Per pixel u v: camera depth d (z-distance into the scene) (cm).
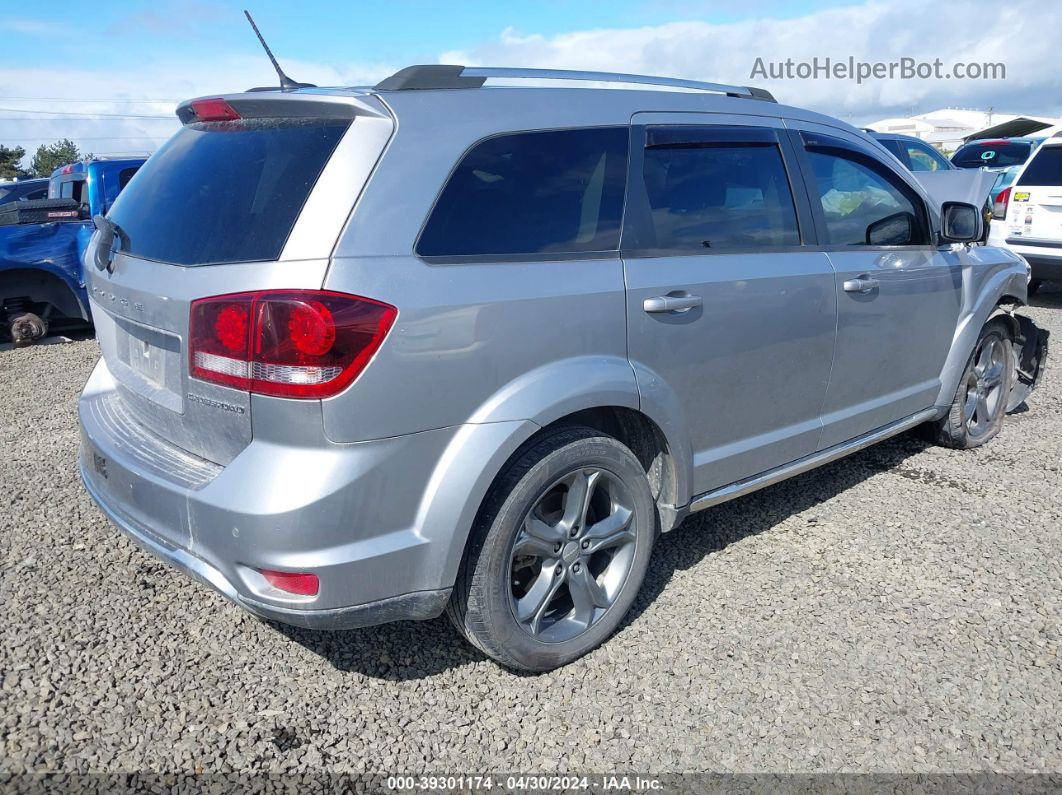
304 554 217
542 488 254
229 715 252
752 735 247
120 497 256
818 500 414
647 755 239
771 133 341
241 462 221
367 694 264
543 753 239
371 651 286
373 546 225
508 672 277
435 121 242
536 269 253
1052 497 416
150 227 262
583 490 269
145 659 277
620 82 298
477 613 250
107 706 253
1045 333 522
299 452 216
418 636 296
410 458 228
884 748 242
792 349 335
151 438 262
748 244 322
